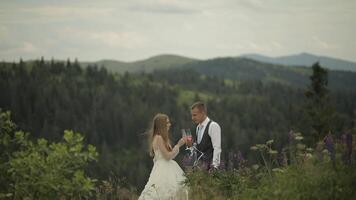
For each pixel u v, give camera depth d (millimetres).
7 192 6047
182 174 8836
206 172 8164
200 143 9016
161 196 8531
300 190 6141
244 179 7586
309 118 47812
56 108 181500
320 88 56281
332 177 6234
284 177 6793
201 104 9039
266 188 6559
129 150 167875
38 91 195625
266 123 176000
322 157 7172
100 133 176250
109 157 147125
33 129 167875
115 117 181625
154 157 8961
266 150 7711
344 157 6664
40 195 5996
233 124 171875
